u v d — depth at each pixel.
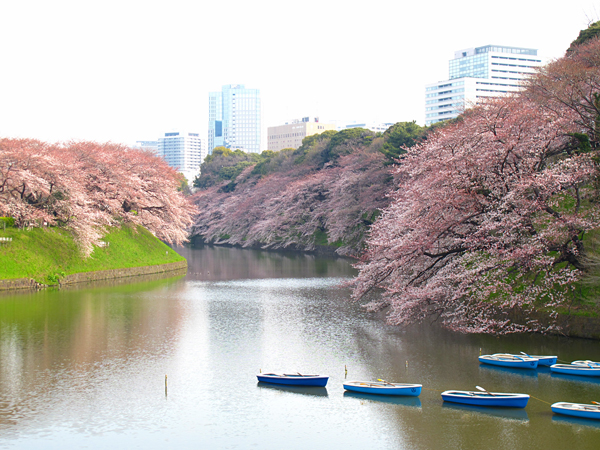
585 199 26.17
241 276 50.41
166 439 15.16
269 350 23.66
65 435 15.34
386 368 20.84
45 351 23.44
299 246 81.25
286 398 18.11
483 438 14.96
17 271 39.69
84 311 32.19
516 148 25.19
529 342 23.52
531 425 15.69
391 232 28.05
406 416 16.48
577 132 27.75
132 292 39.78
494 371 20.27
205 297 37.81
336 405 17.45
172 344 24.70
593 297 23.12
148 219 59.19
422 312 26.36
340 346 24.20
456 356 22.22
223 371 20.84
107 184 52.28
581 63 33.78
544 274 24.95
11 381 19.61
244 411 17.05
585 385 18.66
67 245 46.00
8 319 29.72
